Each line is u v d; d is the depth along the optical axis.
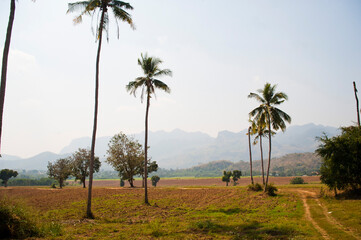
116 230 15.84
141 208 27.20
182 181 149.50
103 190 52.00
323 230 14.68
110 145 63.09
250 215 20.94
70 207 29.17
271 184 35.94
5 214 12.94
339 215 17.78
